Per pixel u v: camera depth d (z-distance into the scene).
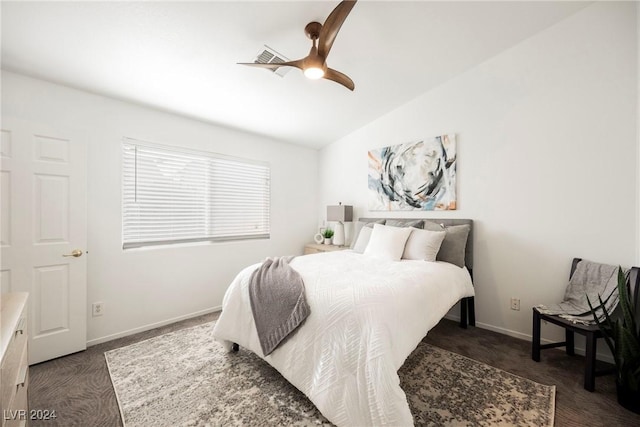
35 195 2.02
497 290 2.62
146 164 2.74
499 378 1.84
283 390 1.72
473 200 2.77
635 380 1.51
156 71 2.20
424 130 3.12
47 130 2.07
